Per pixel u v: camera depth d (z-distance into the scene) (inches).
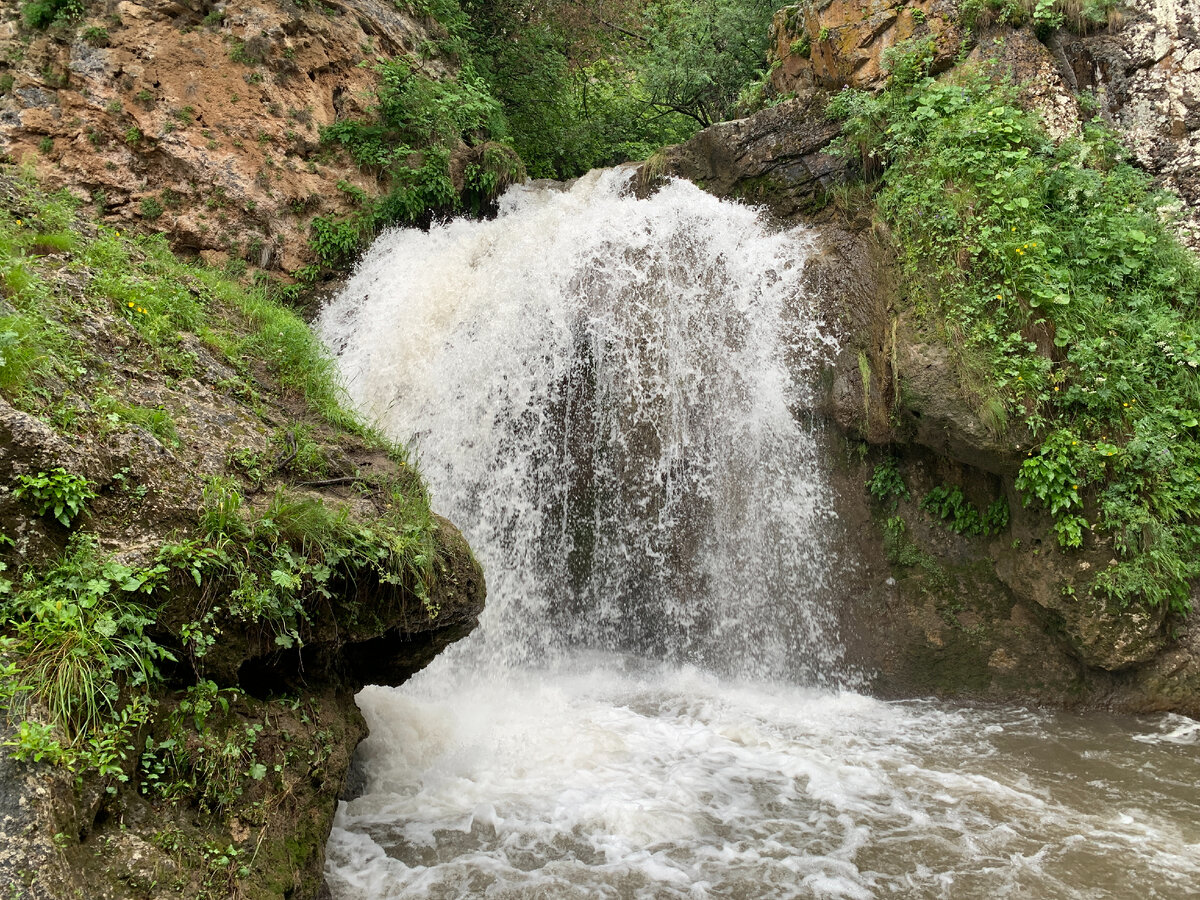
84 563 137.8
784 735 267.4
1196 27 356.5
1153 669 279.1
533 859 191.2
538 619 354.9
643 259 380.5
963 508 310.3
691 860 191.2
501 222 450.6
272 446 201.5
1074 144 337.1
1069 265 311.6
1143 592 271.1
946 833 203.8
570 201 460.1
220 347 232.4
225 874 136.3
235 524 160.4
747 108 480.4
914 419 301.1
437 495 358.0
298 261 438.0
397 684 216.4
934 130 343.3
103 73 413.1
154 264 262.7
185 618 146.7
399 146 461.1
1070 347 291.1
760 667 328.2
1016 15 366.6
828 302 334.3
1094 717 283.6
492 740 257.9
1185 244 342.3
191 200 422.0
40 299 186.1
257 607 154.6
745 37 634.8
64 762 117.3
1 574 130.9
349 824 206.2
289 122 443.5
